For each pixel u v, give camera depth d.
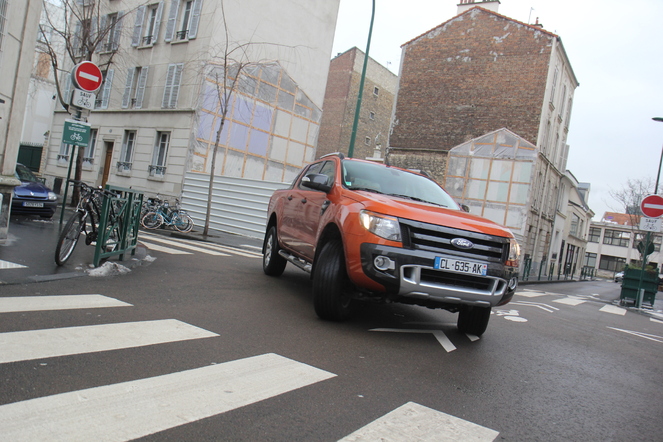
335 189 5.55
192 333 3.99
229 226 18.98
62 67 28.73
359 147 40.62
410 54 30.52
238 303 5.42
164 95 22.81
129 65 24.52
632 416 3.45
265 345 3.92
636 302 15.55
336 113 39.34
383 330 5.08
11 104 7.12
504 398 3.44
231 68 22.50
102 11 25.66
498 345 5.27
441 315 6.73
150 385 2.81
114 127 24.67
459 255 4.57
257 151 24.28
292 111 25.77
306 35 25.92
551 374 4.33
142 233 12.73
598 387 4.12
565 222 42.19
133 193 7.29
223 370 3.21
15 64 7.11
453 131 28.88
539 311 9.59
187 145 21.56
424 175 6.67
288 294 6.41
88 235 6.79
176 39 22.83
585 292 21.70
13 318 3.80
